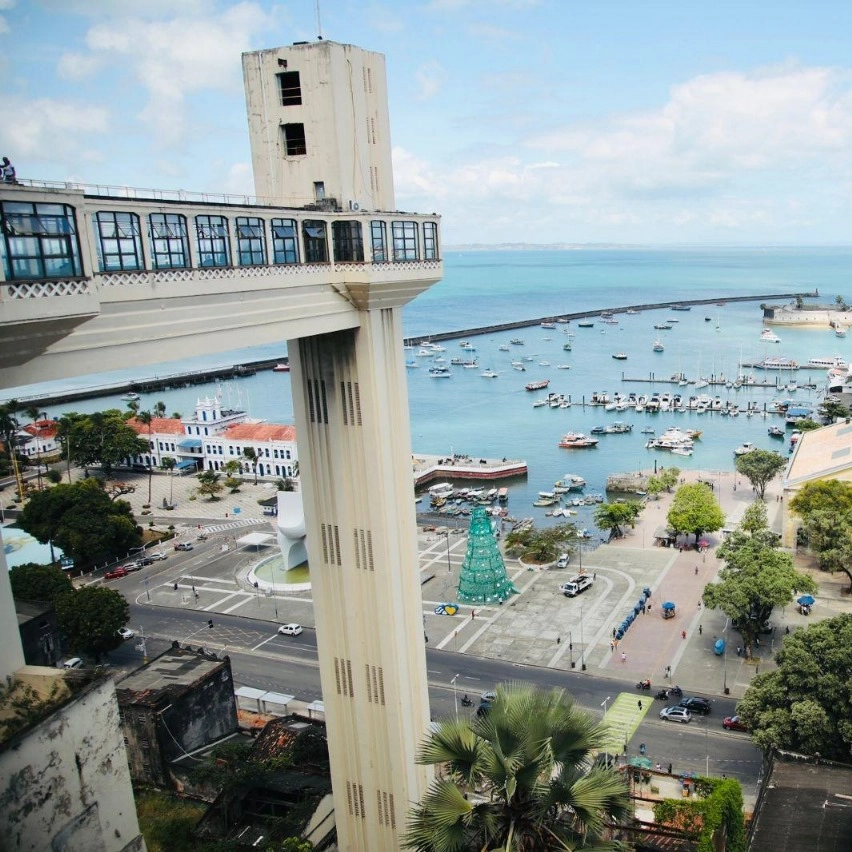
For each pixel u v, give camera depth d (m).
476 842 36.38
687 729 93.31
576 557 151.50
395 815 62.19
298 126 57.62
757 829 63.50
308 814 71.94
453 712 99.06
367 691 61.28
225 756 82.62
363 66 59.19
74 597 113.00
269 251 47.44
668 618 122.44
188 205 40.72
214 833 76.38
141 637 125.88
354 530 58.97
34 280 29.47
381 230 54.66
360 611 60.06
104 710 38.06
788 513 146.38
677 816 62.91
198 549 166.50
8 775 32.94
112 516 158.75
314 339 57.22
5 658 37.97
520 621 124.88
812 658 78.56
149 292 38.09
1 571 37.44
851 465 142.38
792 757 73.50
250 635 125.56
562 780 36.66
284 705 100.94
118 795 38.94
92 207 35.06
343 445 57.91
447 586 140.12
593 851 34.72
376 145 61.25
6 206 29.03
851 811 63.97
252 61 57.44
